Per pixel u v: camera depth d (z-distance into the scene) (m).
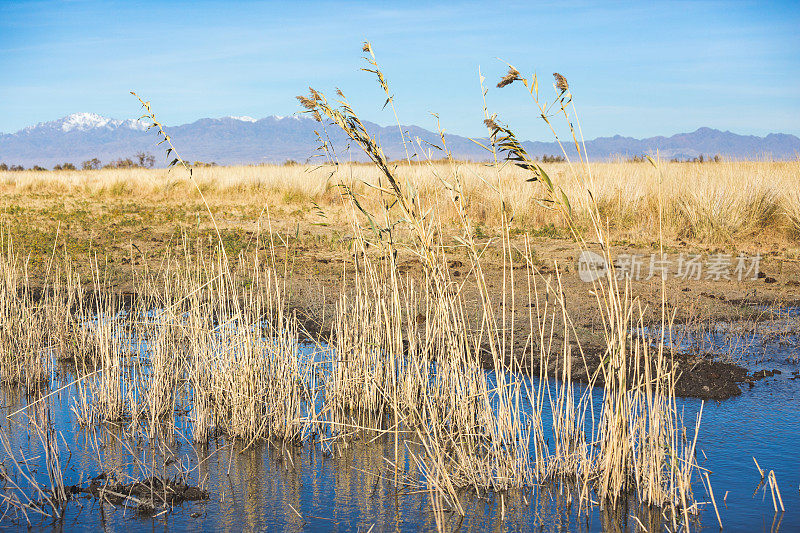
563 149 3.79
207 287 8.13
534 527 3.61
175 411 5.52
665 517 3.65
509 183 15.50
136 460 4.54
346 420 5.30
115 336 6.56
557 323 7.52
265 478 4.30
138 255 12.17
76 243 13.27
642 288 9.37
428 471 4.07
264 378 5.44
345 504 3.94
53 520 3.71
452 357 4.46
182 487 4.10
